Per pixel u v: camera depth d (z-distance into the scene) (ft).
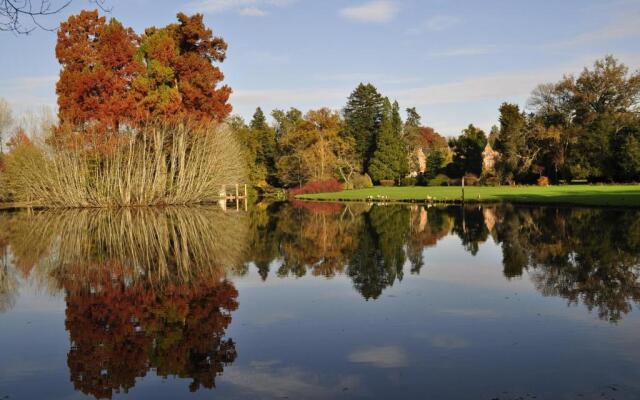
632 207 97.81
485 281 38.55
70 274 44.16
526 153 195.72
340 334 26.45
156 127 125.90
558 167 187.73
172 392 19.97
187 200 133.28
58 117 122.83
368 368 21.79
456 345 24.34
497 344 24.34
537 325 27.14
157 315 30.96
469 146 230.68
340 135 248.32
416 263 47.06
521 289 35.58
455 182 219.20
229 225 85.61
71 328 28.78
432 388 19.63
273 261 49.55
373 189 208.23
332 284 38.63
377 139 247.09
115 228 80.43
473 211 104.94
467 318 28.78
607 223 73.77
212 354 24.06
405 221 87.92
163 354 24.22
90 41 126.00
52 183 120.67
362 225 82.89
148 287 38.63
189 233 74.02
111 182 123.44
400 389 19.61
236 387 20.26
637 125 164.04
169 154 137.28
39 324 29.66
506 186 187.73
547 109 196.54
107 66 122.52
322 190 205.46
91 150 122.01
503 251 52.65
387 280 39.70
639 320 27.68
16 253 56.34
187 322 29.35
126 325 29.07
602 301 31.71
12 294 37.14
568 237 61.05
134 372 22.17
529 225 74.95
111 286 39.24
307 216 104.06
